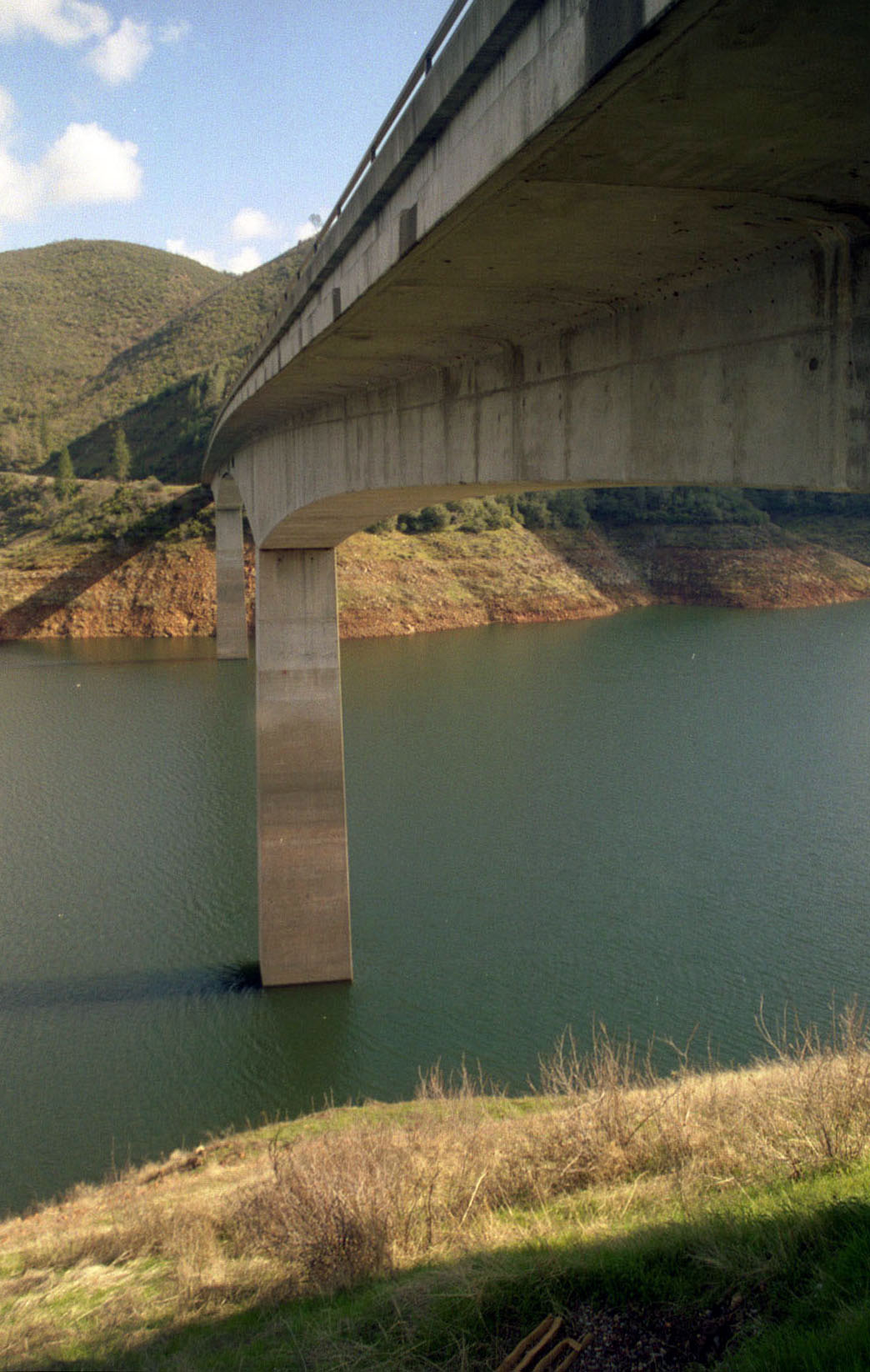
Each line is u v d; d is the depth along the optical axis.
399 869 29.52
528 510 107.19
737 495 116.50
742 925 25.28
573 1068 15.66
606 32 5.20
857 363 7.43
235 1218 11.35
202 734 47.06
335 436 21.25
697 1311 6.93
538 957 23.95
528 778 38.44
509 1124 12.58
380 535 96.69
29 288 181.12
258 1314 8.85
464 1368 6.91
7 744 45.81
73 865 30.77
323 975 23.50
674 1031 20.52
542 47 6.12
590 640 76.56
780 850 30.34
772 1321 6.52
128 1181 15.59
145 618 84.56
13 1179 17.03
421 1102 16.19
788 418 8.23
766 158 6.41
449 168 8.03
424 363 15.37
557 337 12.08
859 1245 6.75
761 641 73.94
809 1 4.56
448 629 85.69
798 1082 11.10
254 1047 20.98
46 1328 9.20
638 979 22.78
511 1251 8.45
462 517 102.44
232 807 36.09
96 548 90.94
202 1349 8.30
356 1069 20.09
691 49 5.02
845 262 7.52
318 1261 9.26
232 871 30.19
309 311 14.35
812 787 36.62
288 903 23.53
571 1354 6.75
